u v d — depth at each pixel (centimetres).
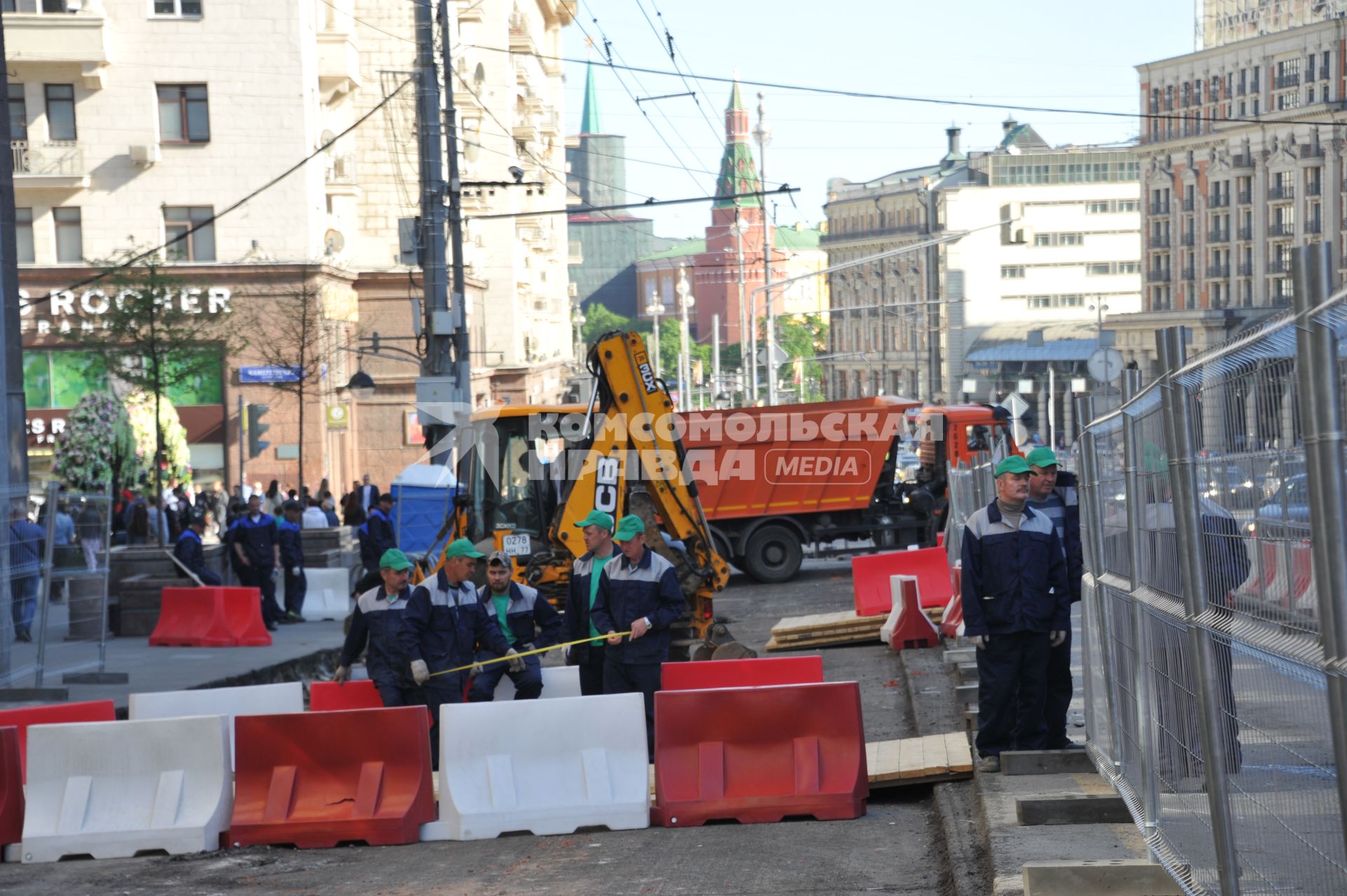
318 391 4334
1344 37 10325
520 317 6788
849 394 15825
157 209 4338
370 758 969
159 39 4325
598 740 979
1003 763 943
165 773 965
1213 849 545
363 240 5209
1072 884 656
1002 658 962
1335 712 375
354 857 912
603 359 1778
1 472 1770
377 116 5312
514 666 1150
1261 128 10994
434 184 2667
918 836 895
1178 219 11938
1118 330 12325
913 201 14212
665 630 1143
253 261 4309
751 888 777
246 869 887
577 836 947
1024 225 3328
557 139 8375
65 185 4259
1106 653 856
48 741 966
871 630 1861
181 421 4284
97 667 1723
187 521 3084
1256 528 459
